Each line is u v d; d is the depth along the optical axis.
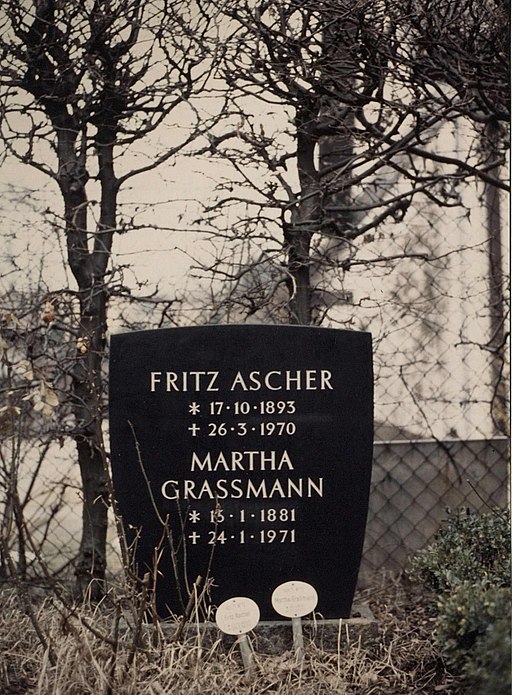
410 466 5.23
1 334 4.09
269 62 4.41
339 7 4.25
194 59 4.61
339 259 5.12
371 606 4.60
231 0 4.43
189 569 3.89
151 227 4.54
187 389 3.90
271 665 3.71
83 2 4.47
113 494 3.76
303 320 4.70
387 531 5.20
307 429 3.92
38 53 4.55
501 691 2.94
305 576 3.91
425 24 4.67
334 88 4.61
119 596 4.46
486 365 5.49
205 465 3.89
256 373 3.91
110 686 3.24
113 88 4.60
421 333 5.50
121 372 3.89
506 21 4.38
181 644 3.72
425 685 3.62
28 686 3.54
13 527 5.02
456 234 5.52
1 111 4.52
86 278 4.74
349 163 4.60
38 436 4.88
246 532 3.90
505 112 4.70
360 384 3.93
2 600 4.29
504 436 5.43
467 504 5.25
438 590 3.95
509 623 3.07
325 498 3.92
